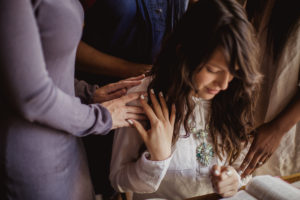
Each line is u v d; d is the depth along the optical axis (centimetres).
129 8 87
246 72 52
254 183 55
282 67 85
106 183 108
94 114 51
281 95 88
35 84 36
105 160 106
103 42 99
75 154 60
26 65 34
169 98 65
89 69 101
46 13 38
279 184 53
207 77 55
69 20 42
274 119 87
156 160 59
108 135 103
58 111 42
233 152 80
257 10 92
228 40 47
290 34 80
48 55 42
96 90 73
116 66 98
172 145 72
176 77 59
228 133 76
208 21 49
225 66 50
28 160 47
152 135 57
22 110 37
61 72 47
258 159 84
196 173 76
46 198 52
